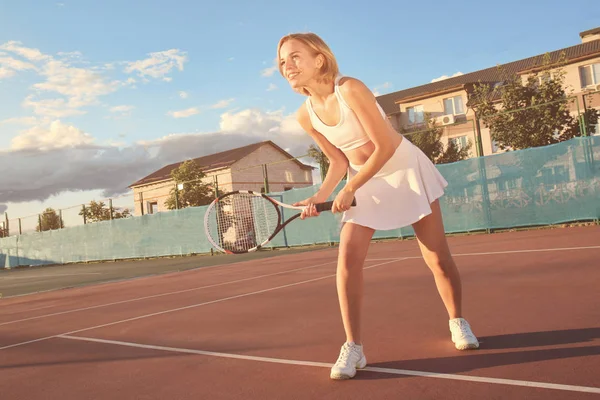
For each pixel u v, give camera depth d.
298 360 3.01
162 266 15.84
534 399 2.02
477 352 2.75
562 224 12.21
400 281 5.96
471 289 4.88
